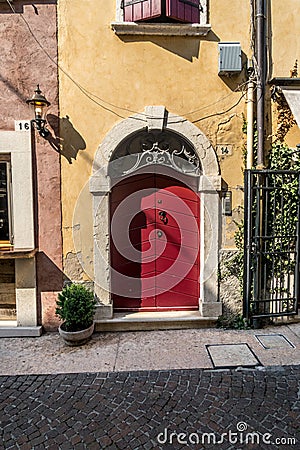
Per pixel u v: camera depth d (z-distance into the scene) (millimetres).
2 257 5262
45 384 4188
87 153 5551
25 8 5387
